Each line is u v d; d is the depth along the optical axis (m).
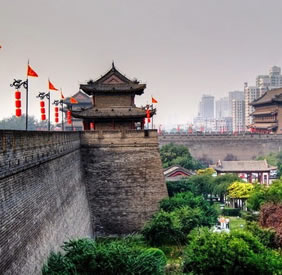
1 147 25.50
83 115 68.06
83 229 51.72
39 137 35.16
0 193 25.12
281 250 45.56
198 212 56.66
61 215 40.47
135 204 62.25
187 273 36.16
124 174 62.88
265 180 130.62
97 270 32.19
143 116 68.69
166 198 62.59
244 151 165.00
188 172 108.31
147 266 34.03
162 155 129.88
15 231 26.88
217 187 95.94
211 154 163.38
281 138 166.25
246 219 62.44
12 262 25.44
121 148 63.38
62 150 45.31
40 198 34.06
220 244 36.06
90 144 62.97
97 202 61.91
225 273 34.78
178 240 51.53
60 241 38.09
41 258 31.20
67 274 30.62
